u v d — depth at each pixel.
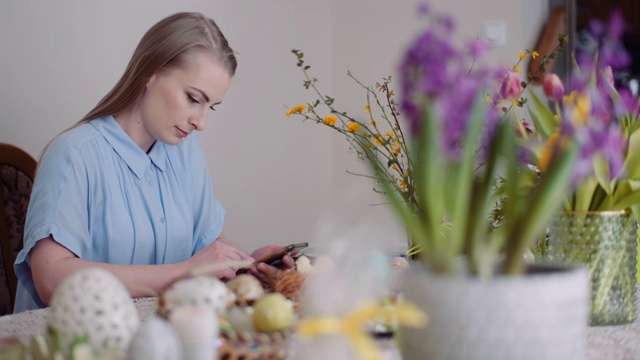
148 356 0.65
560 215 1.01
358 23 3.50
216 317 0.80
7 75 2.41
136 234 1.76
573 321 0.69
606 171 0.97
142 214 1.79
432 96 0.64
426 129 0.65
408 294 0.71
